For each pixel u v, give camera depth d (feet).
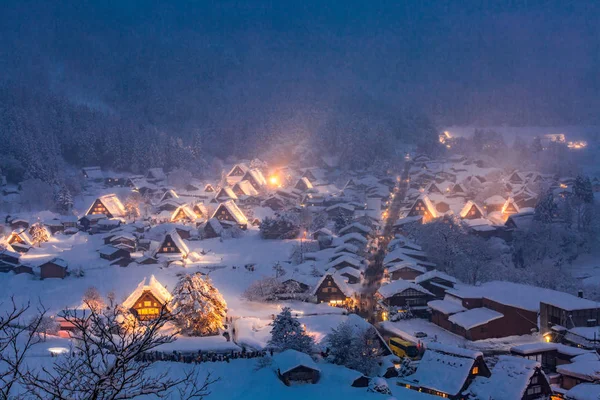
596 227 317.83
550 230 295.48
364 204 412.16
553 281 240.73
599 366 144.36
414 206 367.25
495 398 134.62
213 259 283.59
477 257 268.41
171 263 272.51
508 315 188.03
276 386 137.39
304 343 159.33
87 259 287.07
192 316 171.73
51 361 127.95
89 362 41.91
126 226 341.21
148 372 138.51
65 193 431.02
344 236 305.53
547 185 453.17
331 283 214.90
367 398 131.44
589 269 283.38
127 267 268.21
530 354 159.53
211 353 158.51
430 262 271.08
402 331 191.62
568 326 179.32
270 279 219.20
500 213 389.39
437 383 142.20
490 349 177.06
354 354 153.48
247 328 179.52
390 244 295.48
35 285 240.53
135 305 182.39
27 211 412.57
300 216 355.77
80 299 214.48
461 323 186.80
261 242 324.19
